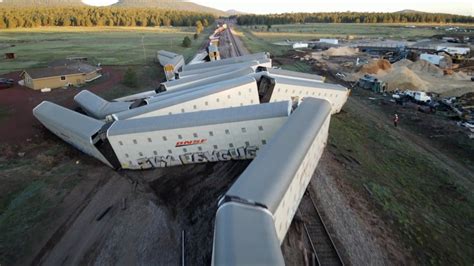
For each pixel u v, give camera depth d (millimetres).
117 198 22859
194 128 24797
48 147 30891
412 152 32625
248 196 14242
